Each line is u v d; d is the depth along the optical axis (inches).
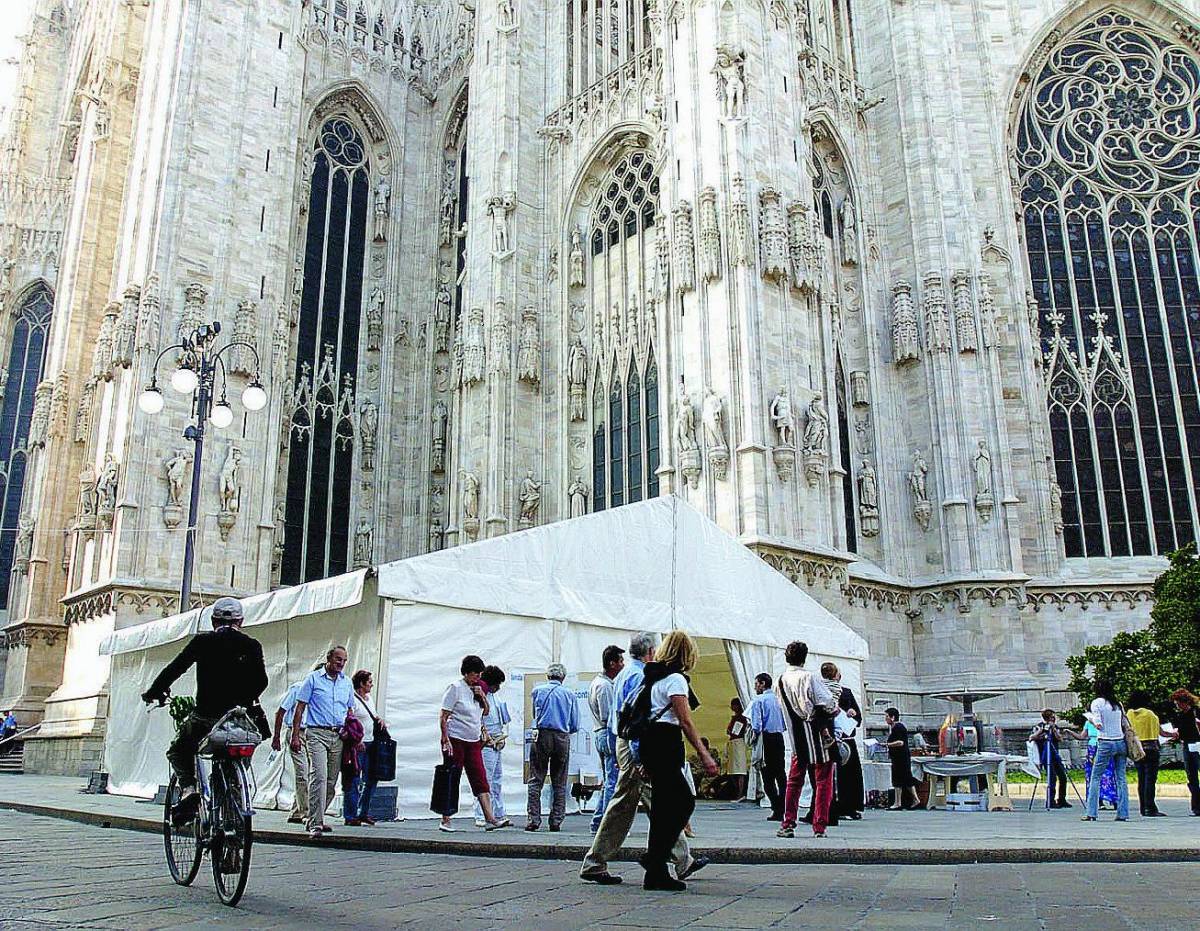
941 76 1541.6
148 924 266.7
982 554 1352.1
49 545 1669.5
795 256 1298.0
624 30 1600.6
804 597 933.8
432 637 681.6
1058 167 1569.9
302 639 741.9
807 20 1514.5
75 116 2177.7
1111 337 1497.3
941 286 1451.8
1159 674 1090.1
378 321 1847.9
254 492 1469.0
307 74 1838.1
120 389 1425.9
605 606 774.5
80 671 1374.3
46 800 834.2
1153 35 1603.1
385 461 1787.6
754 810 770.8
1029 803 882.1
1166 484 1434.5
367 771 604.1
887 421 1445.6
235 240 1525.6
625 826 359.6
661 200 1409.9
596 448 1497.3
